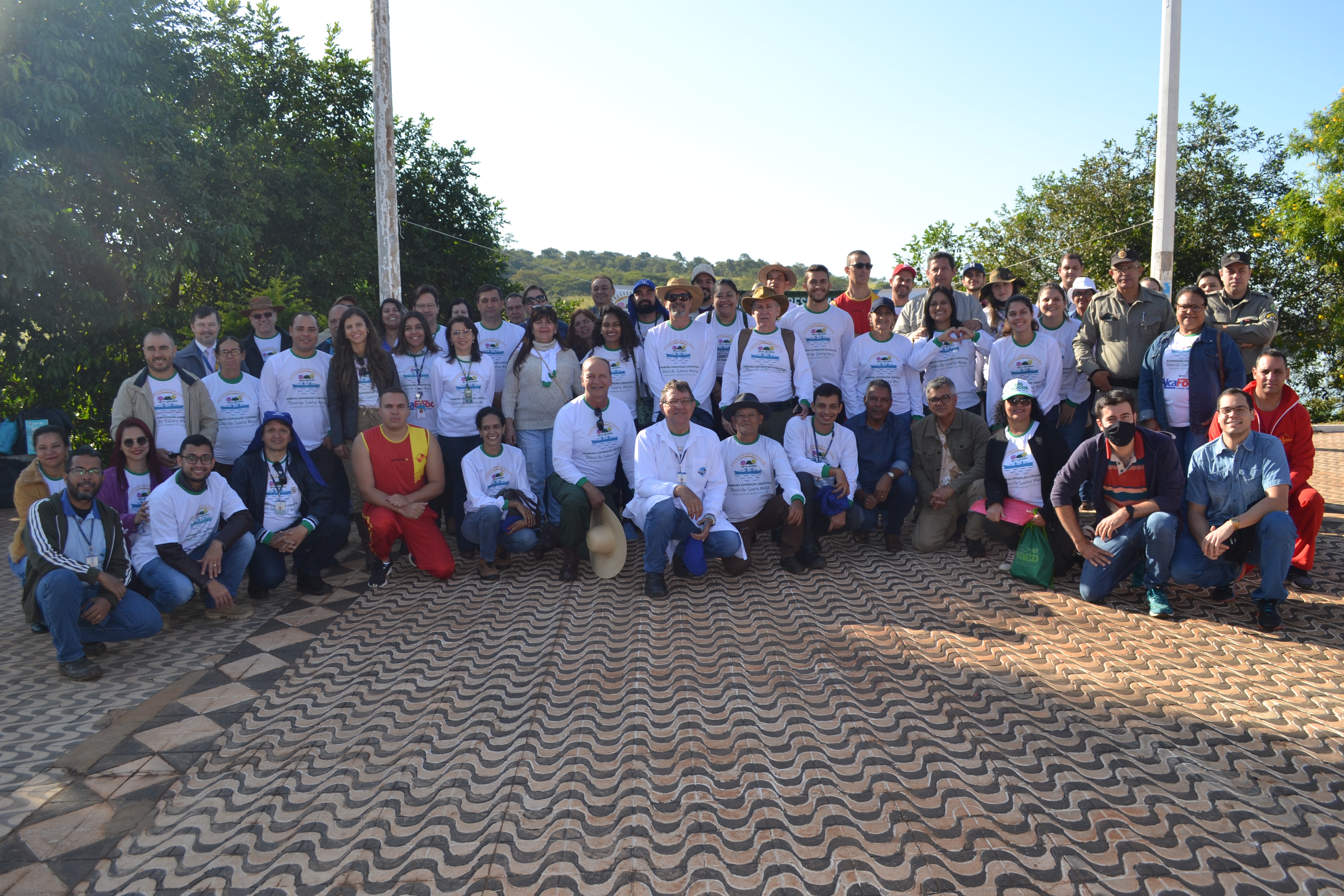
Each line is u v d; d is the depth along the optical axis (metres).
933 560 5.79
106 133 10.45
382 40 10.25
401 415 5.43
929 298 6.28
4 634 5.05
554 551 6.32
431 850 2.60
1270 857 2.41
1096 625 4.41
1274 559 4.17
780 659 4.05
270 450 5.38
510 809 2.81
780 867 2.45
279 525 5.36
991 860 2.44
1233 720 3.25
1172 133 8.66
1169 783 2.81
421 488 5.64
